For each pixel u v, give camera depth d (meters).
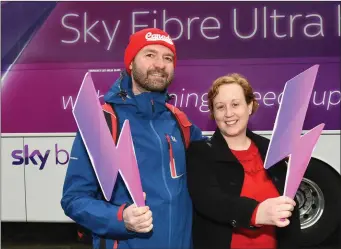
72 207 1.93
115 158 1.81
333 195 4.18
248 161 2.16
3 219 4.08
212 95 2.18
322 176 4.14
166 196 2.01
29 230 5.15
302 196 4.29
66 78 3.94
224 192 2.09
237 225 1.94
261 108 3.86
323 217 4.24
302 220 4.28
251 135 2.25
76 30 3.90
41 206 4.07
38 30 3.94
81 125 1.76
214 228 2.11
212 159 2.12
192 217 2.21
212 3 3.82
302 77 1.92
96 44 3.89
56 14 3.91
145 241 2.01
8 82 3.98
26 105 3.99
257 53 3.82
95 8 3.88
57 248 4.54
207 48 3.84
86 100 1.78
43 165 4.03
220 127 2.15
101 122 1.80
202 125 3.87
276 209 1.80
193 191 2.10
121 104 2.12
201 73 3.86
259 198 2.08
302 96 1.92
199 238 2.18
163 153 2.07
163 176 2.05
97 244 2.06
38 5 3.93
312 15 3.79
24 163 4.04
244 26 3.82
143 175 2.03
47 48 3.94
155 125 2.15
